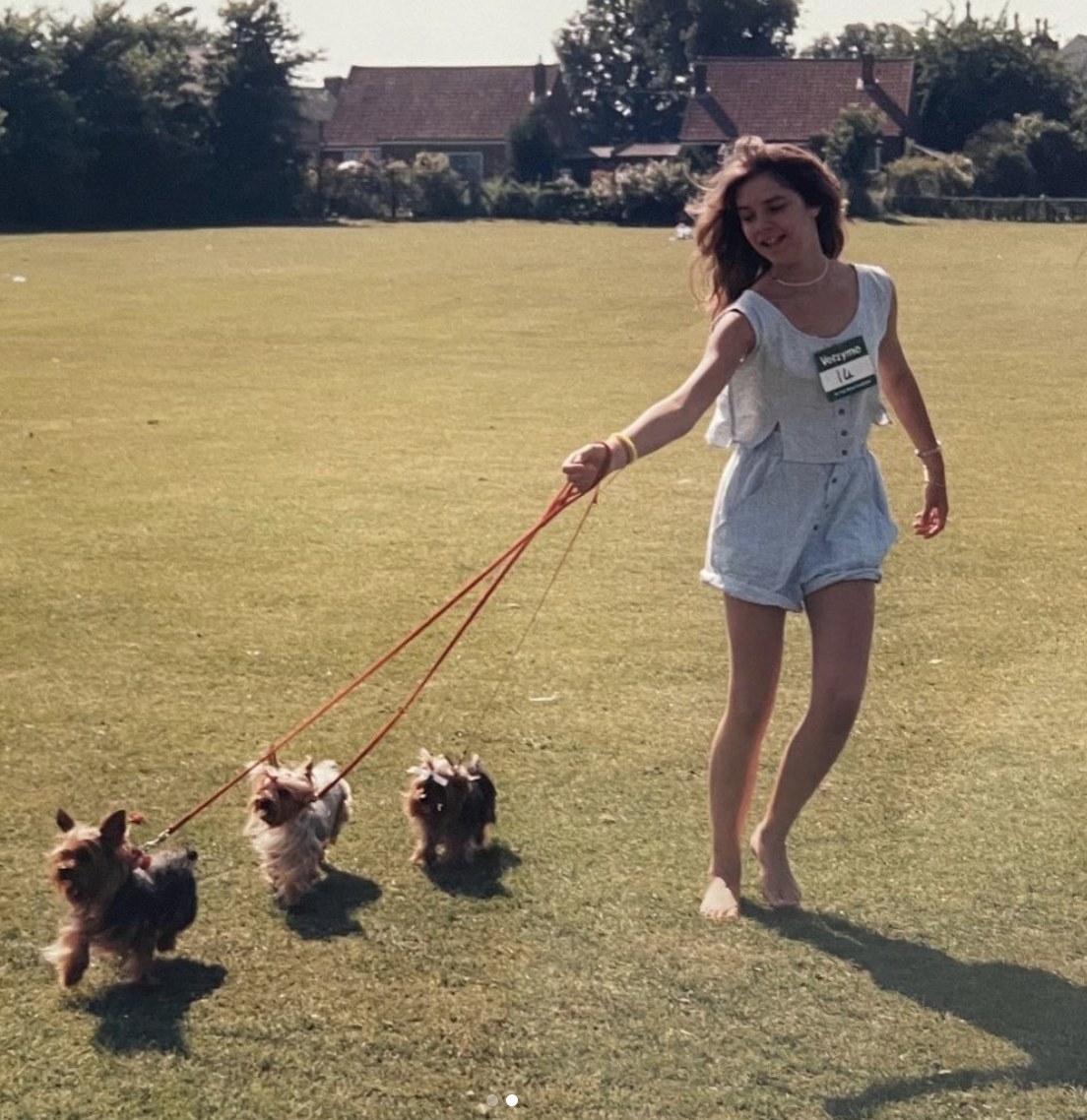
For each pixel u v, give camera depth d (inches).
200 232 2316.7
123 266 1583.4
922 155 3454.7
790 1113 165.3
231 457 572.7
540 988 190.7
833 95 3722.9
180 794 252.5
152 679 312.3
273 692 305.6
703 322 1084.5
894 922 208.7
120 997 188.9
